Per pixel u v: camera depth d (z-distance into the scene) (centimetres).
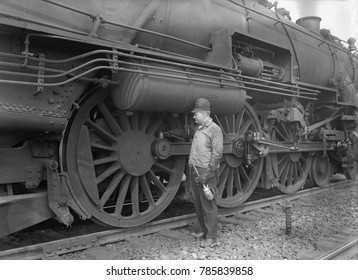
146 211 476
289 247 435
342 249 415
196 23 499
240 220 542
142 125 471
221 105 489
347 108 868
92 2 392
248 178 625
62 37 342
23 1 336
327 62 814
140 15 427
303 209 627
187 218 508
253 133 571
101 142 455
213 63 509
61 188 386
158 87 408
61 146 402
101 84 401
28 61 348
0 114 325
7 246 381
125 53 402
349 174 929
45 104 357
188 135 500
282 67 653
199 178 421
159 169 516
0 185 368
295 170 760
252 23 602
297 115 650
